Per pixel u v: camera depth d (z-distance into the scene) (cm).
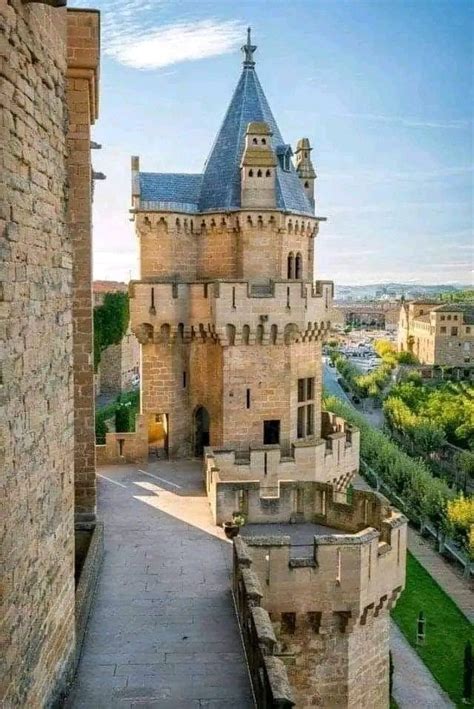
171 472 3766
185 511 3061
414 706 3769
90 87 2516
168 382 3994
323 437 4503
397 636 4647
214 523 2891
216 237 4003
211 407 3959
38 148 1334
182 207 4022
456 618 4953
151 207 3938
